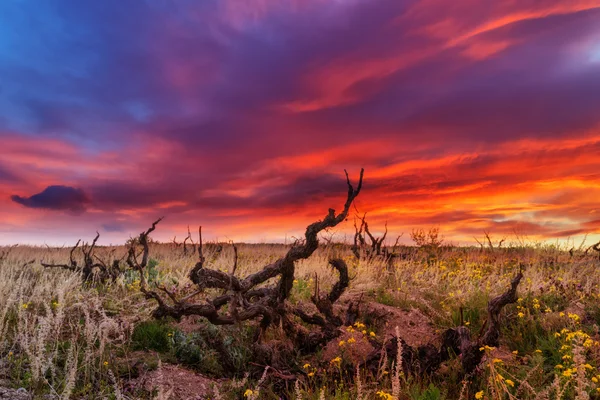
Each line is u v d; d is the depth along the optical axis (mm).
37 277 11180
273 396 5680
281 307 7188
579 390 4418
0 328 6285
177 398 5480
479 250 17234
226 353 6457
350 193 6633
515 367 6289
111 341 6562
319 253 15383
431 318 8992
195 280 7086
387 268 13484
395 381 4496
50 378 5484
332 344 7289
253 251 18609
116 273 11086
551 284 10203
